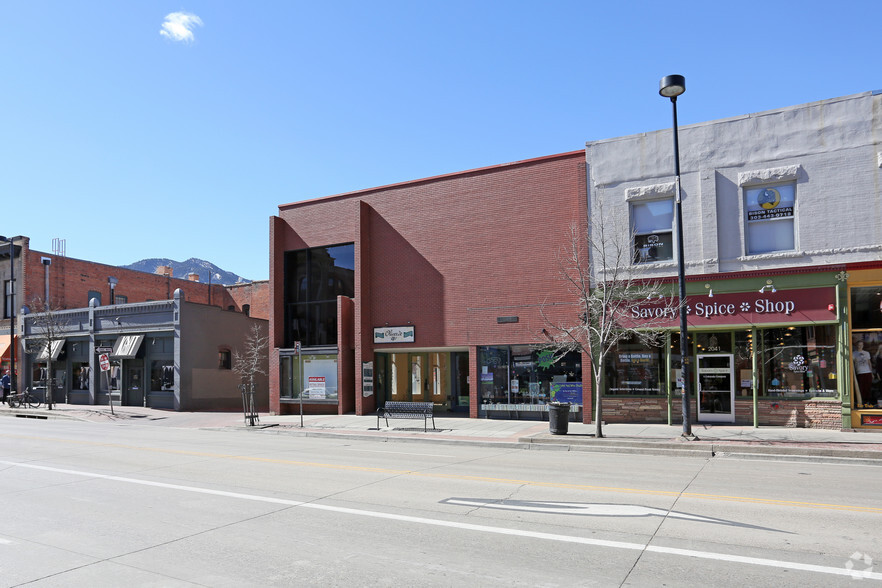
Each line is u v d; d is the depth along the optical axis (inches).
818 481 413.7
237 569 233.0
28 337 1504.7
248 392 1331.2
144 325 1302.9
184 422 1029.8
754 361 728.3
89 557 250.1
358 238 1001.5
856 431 670.5
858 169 687.1
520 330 884.0
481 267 922.1
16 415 1218.0
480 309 917.8
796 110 721.6
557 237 864.9
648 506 332.5
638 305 771.4
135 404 1314.0
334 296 1061.8
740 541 264.2
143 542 271.0
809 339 716.7
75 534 285.6
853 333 682.2
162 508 338.3
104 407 1305.4
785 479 422.3
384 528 290.5
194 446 652.1
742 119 748.0
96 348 1380.4
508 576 221.9
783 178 722.2
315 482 416.8
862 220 682.2
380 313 1000.2
